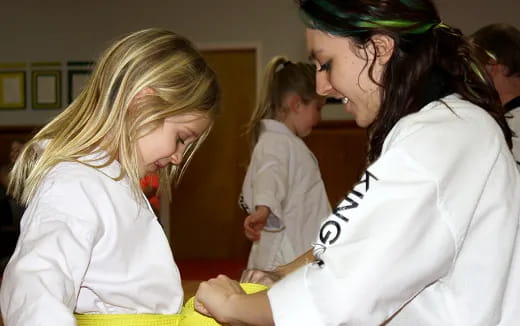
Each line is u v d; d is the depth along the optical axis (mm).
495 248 871
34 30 5758
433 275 812
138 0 5648
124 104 1135
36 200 1007
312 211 2441
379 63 921
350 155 5262
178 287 1153
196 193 5742
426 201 806
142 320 1081
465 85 945
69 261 917
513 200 897
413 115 894
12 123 5793
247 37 5547
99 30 5695
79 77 5715
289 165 2402
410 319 866
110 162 1103
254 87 5594
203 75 1229
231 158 5691
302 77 2500
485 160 859
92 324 1062
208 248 5742
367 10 896
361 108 968
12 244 4312
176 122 1178
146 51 1177
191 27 5617
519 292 899
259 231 2307
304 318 793
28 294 846
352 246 803
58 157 1082
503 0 5098
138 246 1103
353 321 773
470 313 859
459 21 5164
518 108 1802
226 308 907
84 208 1008
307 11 958
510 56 1843
